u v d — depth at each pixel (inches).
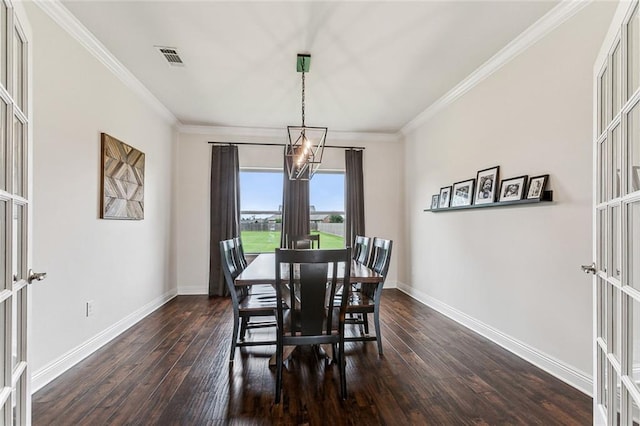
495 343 108.5
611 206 51.8
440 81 126.3
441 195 146.9
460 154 133.0
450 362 93.6
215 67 115.1
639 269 43.7
